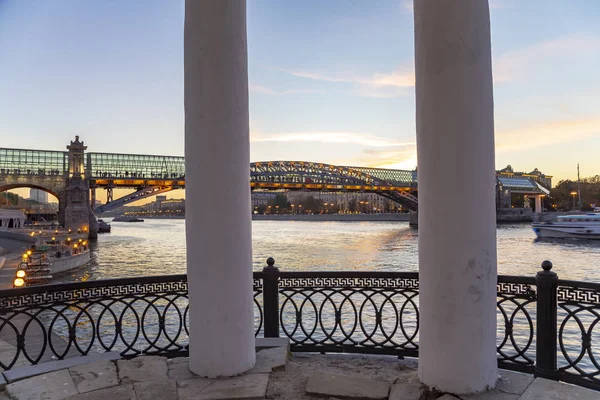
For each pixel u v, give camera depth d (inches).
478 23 120.6
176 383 134.0
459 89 119.6
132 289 166.6
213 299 136.0
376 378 142.3
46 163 3073.3
